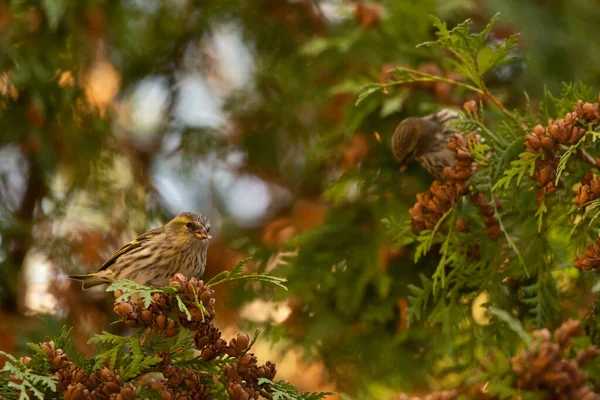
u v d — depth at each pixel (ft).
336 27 47.37
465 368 30.07
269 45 49.34
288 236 43.68
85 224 43.68
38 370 20.67
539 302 27.17
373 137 38.37
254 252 42.73
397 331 37.29
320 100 43.62
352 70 42.29
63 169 44.32
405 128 34.76
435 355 35.47
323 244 37.81
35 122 41.55
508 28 42.29
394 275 36.40
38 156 41.75
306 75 45.44
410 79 27.35
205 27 49.96
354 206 38.14
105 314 41.78
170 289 20.68
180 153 48.73
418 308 27.76
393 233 34.94
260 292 42.06
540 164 23.26
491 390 23.50
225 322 42.57
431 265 36.14
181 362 21.90
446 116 34.78
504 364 24.03
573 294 28.84
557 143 22.80
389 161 37.76
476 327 30.07
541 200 23.41
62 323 39.86
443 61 38.40
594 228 26.27
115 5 43.52
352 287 36.99
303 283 37.35
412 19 40.47
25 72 40.04
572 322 22.79
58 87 42.09
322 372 42.24
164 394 20.89
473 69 26.16
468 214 27.89
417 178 37.27
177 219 30.53
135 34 44.52
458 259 27.35
